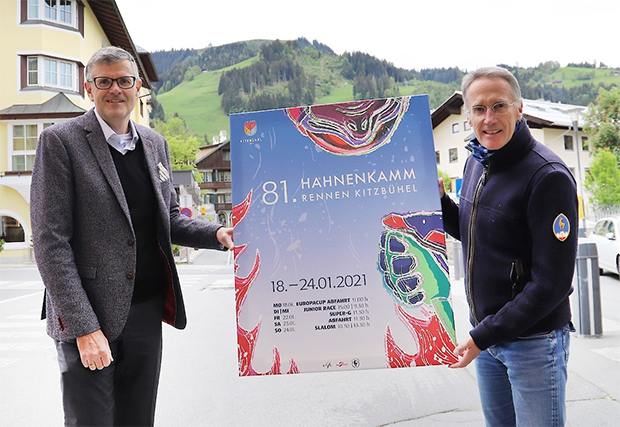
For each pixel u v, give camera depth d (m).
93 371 2.24
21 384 5.08
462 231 2.42
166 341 6.70
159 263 2.52
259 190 2.36
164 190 2.54
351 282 2.31
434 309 2.27
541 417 2.12
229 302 10.51
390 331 2.29
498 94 2.18
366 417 3.93
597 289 6.20
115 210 2.31
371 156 2.34
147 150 2.49
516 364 2.17
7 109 23.89
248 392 4.59
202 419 3.98
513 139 2.18
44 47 24.47
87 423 2.21
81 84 25.88
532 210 2.09
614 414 3.76
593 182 30.84
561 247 2.03
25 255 24.73
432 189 2.30
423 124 2.33
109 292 2.28
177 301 2.50
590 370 4.80
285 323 2.32
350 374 5.04
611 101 37.94
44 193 2.22
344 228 2.32
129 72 2.39
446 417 3.87
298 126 2.36
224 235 2.53
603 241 12.63
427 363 2.27
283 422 3.88
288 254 2.33
